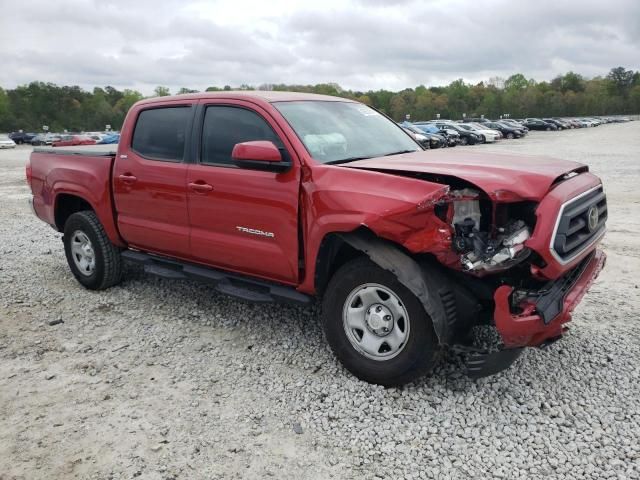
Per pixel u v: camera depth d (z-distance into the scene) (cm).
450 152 449
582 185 364
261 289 438
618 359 403
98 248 557
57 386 387
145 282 604
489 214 346
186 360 422
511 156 418
